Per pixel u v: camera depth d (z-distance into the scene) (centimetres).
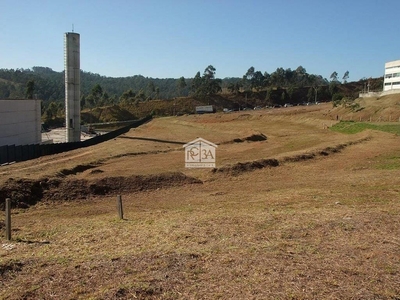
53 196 1592
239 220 1040
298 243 791
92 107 12612
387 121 5316
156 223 1084
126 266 661
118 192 1730
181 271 631
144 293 548
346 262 666
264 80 15312
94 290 570
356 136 3869
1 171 2406
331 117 6750
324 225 933
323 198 1428
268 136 4716
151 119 8875
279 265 648
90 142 4231
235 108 12638
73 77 4647
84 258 724
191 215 1202
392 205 1200
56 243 899
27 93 11331
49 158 3075
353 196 1430
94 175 1969
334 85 13688
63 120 10356
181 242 837
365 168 2247
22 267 679
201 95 13688
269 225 967
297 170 2267
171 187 1842
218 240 841
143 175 1883
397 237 823
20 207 1472
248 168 2231
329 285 565
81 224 1138
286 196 1529
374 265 650
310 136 4294
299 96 13900
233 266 648
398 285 568
